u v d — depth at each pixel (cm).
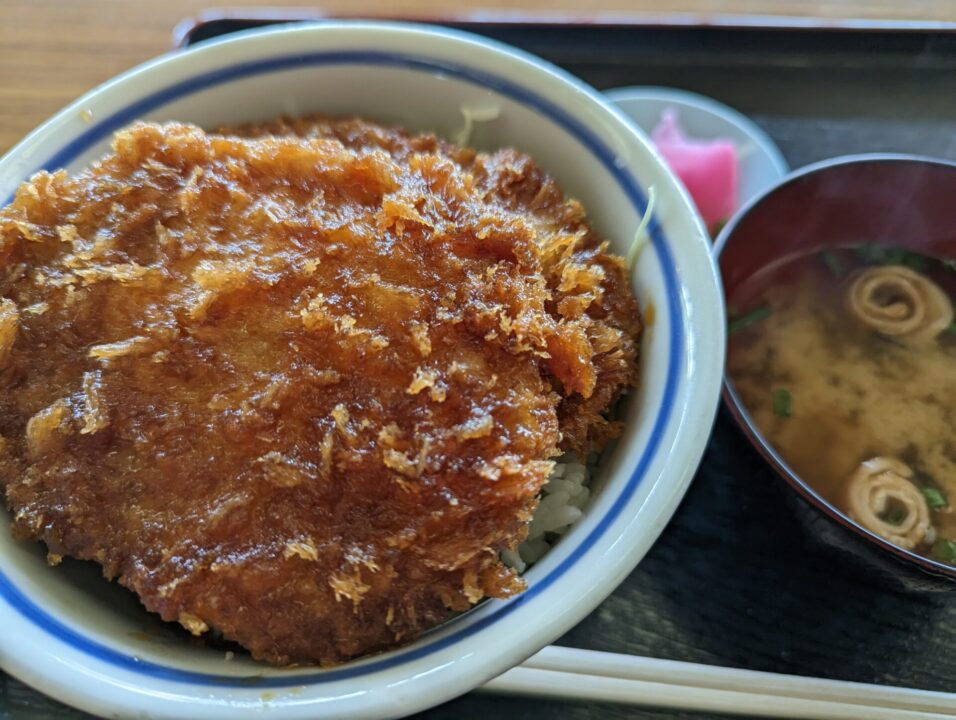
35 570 15
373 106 21
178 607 15
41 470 16
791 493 17
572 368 16
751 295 22
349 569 14
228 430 15
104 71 27
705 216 24
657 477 15
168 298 16
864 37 26
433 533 15
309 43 20
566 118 19
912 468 20
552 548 16
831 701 16
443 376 15
